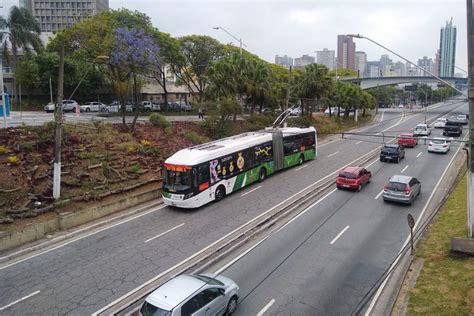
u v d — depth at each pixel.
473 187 17.56
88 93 68.44
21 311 14.28
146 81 73.38
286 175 34.75
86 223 23.11
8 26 52.56
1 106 38.84
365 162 40.09
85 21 47.75
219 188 27.52
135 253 19.06
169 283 12.96
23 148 27.70
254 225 22.53
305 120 57.88
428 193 28.69
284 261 17.81
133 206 26.25
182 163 25.23
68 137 31.11
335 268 17.05
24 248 19.55
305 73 59.59
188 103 75.81
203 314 12.24
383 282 15.77
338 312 13.70
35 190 24.16
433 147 44.25
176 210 25.61
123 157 31.16
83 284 16.14
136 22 51.66
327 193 28.97
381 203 26.41
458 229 19.83
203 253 18.89
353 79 105.81
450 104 167.50
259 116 51.16
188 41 64.81
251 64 47.62
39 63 61.28
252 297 14.72
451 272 15.75
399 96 175.12
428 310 13.35
